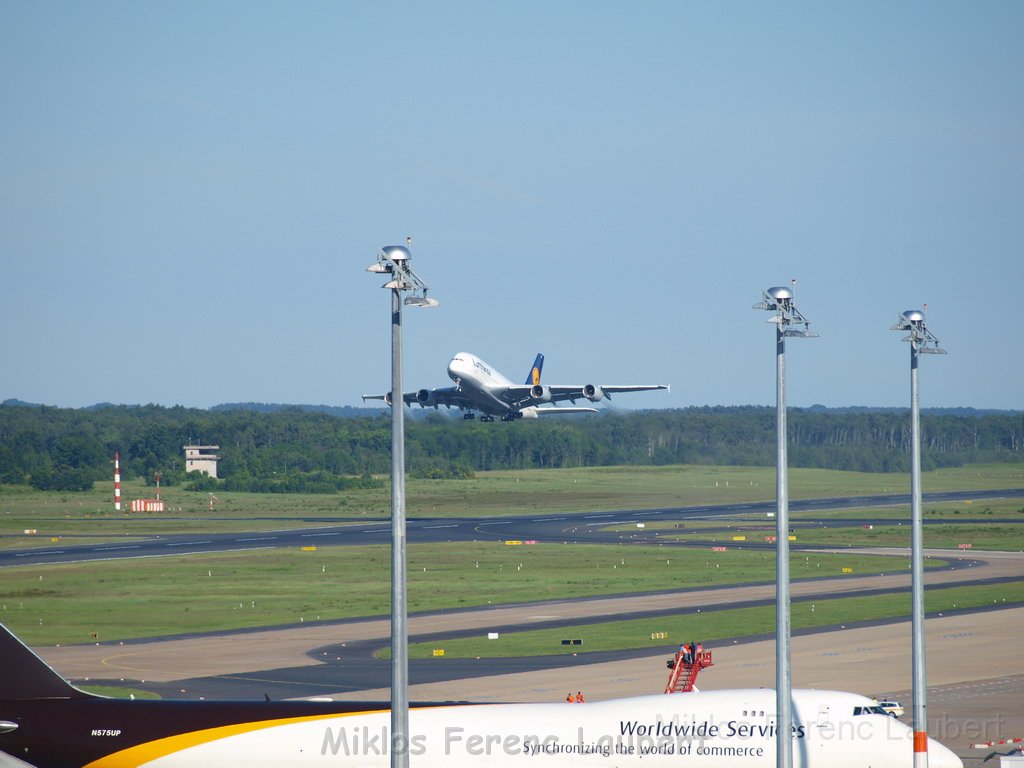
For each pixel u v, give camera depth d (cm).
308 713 17338
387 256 12794
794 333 15412
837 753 16362
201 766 17088
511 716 17012
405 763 12612
